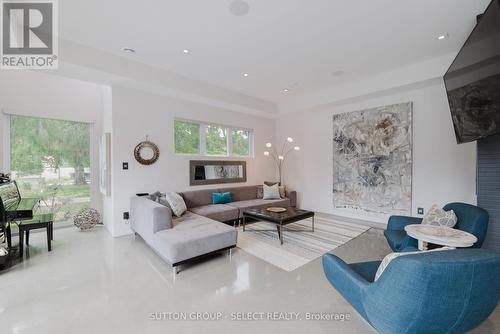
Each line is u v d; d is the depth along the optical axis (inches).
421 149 149.4
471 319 43.7
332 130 195.3
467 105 85.4
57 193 160.4
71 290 81.2
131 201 141.3
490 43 66.6
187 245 95.8
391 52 122.0
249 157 219.6
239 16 91.2
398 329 44.3
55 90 154.6
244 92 187.8
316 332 61.9
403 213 156.7
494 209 84.6
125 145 142.5
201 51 119.4
